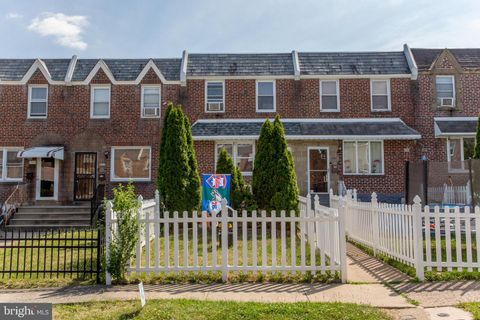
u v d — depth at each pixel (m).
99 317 5.70
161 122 20.36
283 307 5.96
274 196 13.98
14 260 9.74
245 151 19.86
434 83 20.67
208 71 20.95
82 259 9.71
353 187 19.56
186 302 6.30
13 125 20.11
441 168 14.95
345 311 5.78
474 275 7.60
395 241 8.87
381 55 21.73
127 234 7.69
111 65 21.30
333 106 20.78
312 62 21.44
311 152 19.70
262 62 21.48
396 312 5.91
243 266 7.70
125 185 19.59
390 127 19.72
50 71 20.89
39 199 19.62
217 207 13.53
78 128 20.20
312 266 7.76
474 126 19.77
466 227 7.78
